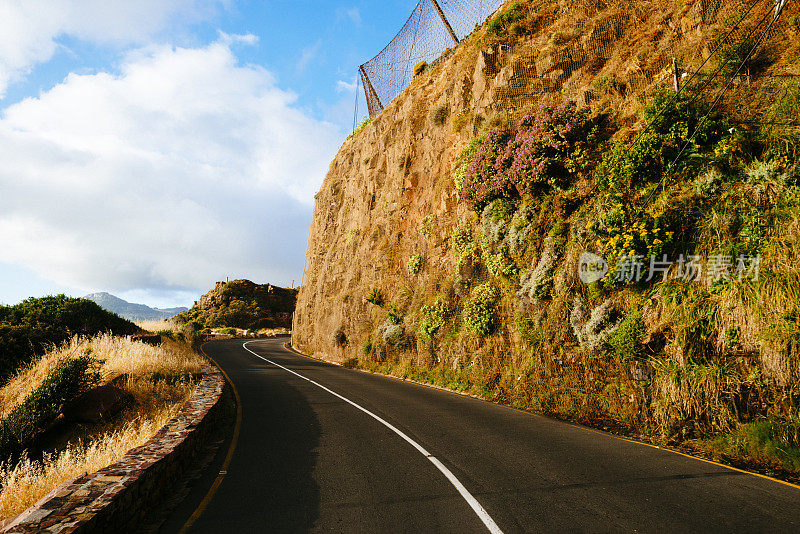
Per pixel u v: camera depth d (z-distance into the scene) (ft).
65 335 54.80
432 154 75.41
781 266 23.43
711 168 30.40
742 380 23.67
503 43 61.82
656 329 28.32
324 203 130.93
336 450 24.06
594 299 33.86
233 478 19.69
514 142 48.21
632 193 35.01
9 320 55.57
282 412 34.81
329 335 97.35
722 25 38.45
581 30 53.78
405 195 81.10
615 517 14.85
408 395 43.39
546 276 38.60
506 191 48.80
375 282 81.76
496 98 57.62
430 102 81.92
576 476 19.25
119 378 40.52
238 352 103.60
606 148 40.60
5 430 29.27
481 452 23.31
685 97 34.65
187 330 130.00
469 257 53.93
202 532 14.21
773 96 30.86
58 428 32.27
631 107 41.32
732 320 24.84
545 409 34.81
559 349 35.88
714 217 27.73
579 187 40.73
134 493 14.69
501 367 42.96
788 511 15.10
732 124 31.14
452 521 14.82
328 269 112.16
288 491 17.94
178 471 19.88
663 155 33.60
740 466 20.48
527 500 16.56
